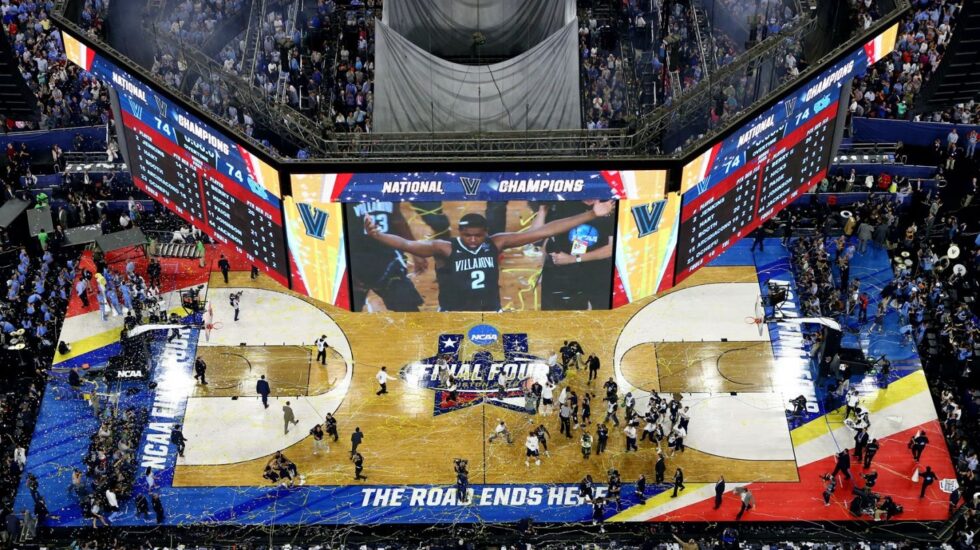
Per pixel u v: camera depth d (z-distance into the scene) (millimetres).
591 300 44094
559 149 44344
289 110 47656
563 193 41125
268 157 40688
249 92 48406
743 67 48562
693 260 43906
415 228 42281
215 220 44125
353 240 42469
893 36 43719
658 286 44062
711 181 42094
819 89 43062
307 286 43906
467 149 46125
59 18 43469
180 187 44219
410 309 44281
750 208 44219
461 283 43594
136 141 44500
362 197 41188
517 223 42250
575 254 42906
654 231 42438
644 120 47312
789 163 44219
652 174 40812
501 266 43281
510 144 46344
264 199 42000
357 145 46000
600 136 46250
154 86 42219
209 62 49531
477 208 41938
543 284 43656
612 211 41969
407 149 46000
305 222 42125
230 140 41312
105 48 42906
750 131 41938
